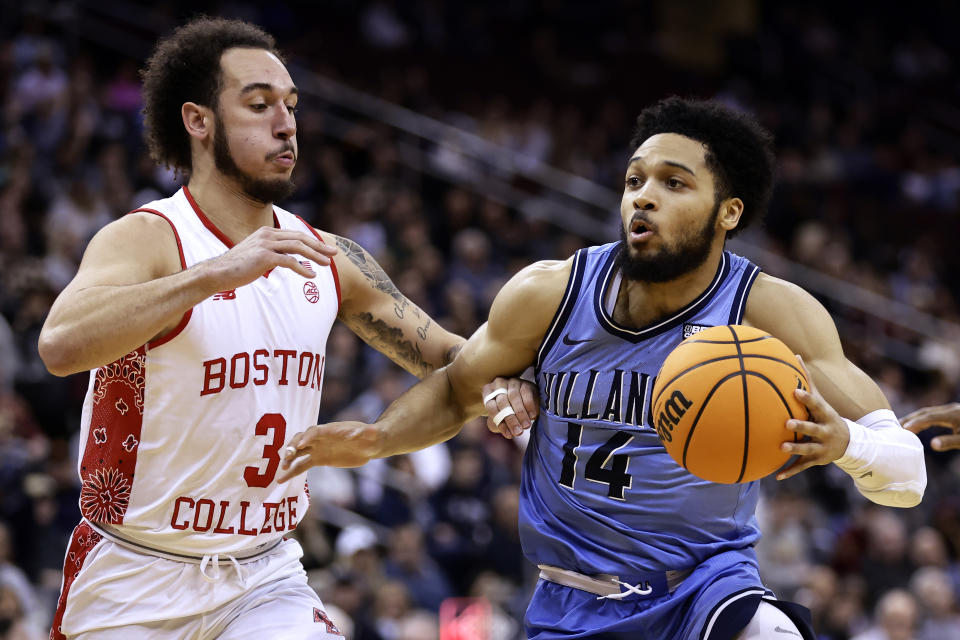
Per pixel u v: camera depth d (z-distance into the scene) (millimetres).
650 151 3594
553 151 16969
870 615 10281
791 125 19484
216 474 3670
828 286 15578
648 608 3605
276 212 4082
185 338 3615
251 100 3818
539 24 20797
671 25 21859
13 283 11109
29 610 7641
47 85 13250
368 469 10023
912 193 19484
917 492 3537
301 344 3812
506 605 9070
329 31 18344
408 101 16641
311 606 3857
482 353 3900
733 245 15320
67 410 9836
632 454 3604
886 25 23141
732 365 3246
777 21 22094
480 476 10438
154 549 3686
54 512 8695
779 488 11633
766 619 3482
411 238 13602
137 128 13688
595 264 3729
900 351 15406
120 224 3734
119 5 15523
